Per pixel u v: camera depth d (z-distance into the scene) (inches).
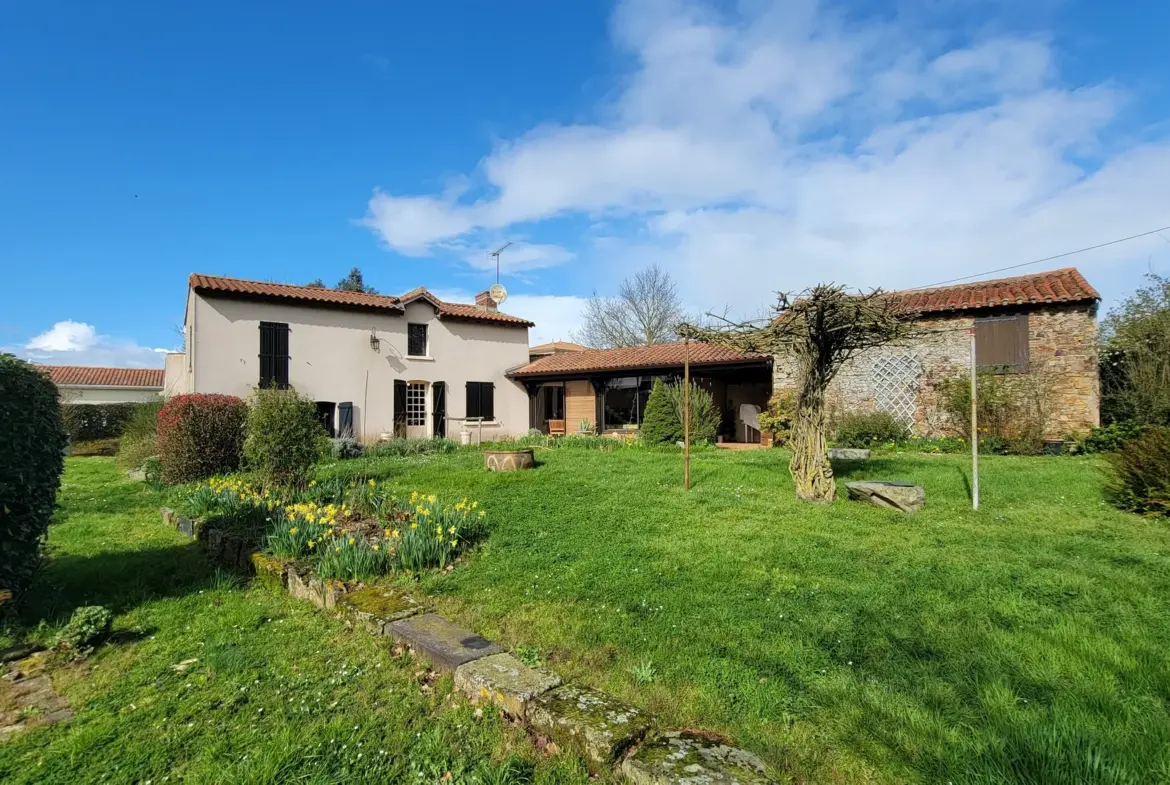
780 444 588.1
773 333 296.4
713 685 114.4
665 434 590.2
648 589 168.6
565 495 312.5
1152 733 91.9
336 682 125.3
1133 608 142.0
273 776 93.4
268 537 219.1
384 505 281.0
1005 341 510.3
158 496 395.2
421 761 97.2
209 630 157.2
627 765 87.0
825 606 149.1
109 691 124.6
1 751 103.9
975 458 261.7
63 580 204.2
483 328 870.4
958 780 84.8
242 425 472.4
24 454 163.6
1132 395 488.1
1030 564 177.0
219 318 628.7
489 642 135.1
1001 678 111.0
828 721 101.7
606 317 1453.0
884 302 280.8
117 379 1449.3
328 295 717.3
